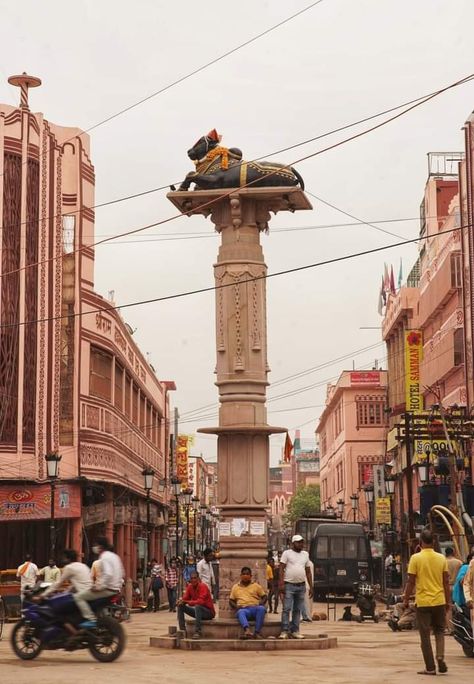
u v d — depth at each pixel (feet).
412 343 209.05
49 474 105.91
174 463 277.85
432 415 136.56
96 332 140.26
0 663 52.54
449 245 179.42
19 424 125.80
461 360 171.01
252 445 62.08
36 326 129.49
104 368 147.84
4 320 125.70
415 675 46.62
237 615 60.34
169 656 55.52
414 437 138.41
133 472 167.32
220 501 62.18
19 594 100.68
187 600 61.46
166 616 119.85
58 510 128.98
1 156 127.65
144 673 46.96
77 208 136.67
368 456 317.83
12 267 127.13
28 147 130.21
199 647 58.95
